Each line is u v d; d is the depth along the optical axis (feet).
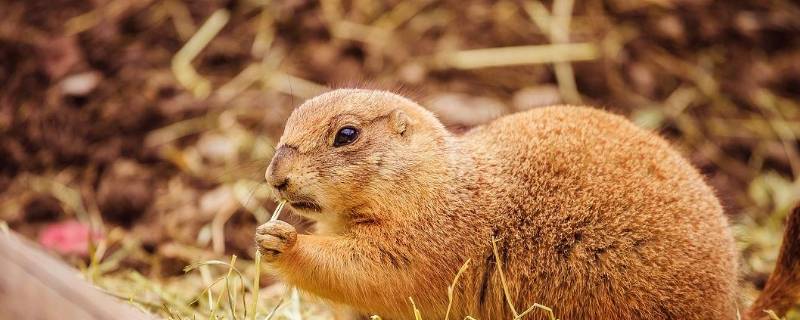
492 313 26.96
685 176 27.58
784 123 46.11
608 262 25.88
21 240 23.67
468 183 27.25
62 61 46.16
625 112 44.88
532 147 27.68
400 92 39.86
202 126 44.50
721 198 31.45
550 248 26.22
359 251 26.25
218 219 39.75
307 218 29.86
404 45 46.65
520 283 26.45
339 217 27.22
